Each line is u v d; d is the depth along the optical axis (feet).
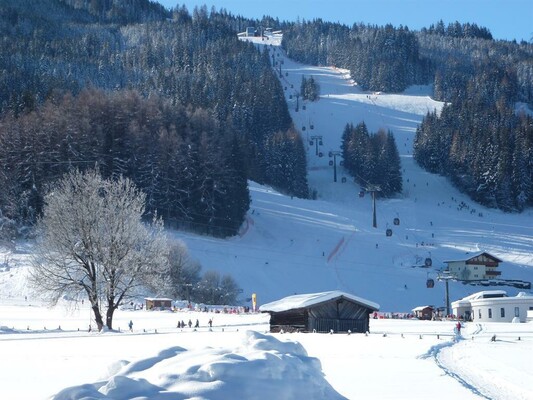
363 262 383.45
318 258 380.78
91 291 180.75
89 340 142.82
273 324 181.37
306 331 174.40
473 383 76.23
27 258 308.60
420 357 103.76
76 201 183.83
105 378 40.06
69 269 185.68
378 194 616.80
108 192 192.24
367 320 177.88
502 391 70.54
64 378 77.56
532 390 69.72
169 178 398.01
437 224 513.04
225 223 403.54
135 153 403.34
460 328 178.40
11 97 527.40
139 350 116.98
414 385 73.15
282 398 36.55
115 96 465.47
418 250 419.13
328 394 38.63
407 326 197.36
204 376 36.40
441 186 643.45
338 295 175.83
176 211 398.83
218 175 404.16
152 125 452.35
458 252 424.87
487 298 255.29
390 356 105.81
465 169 634.84
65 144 385.50
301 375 38.11
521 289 374.22
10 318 221.46
